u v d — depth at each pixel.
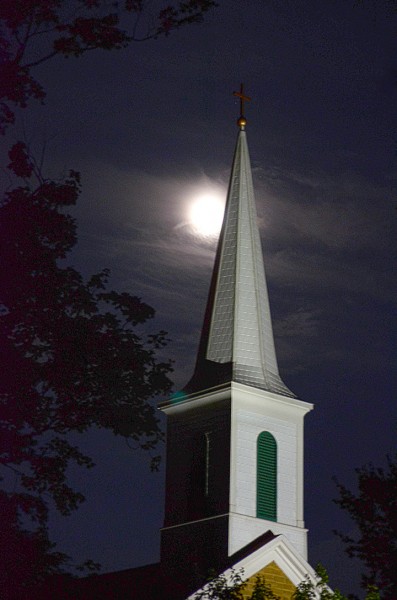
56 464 41.53
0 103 40.97
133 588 65.31
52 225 41.72
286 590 63.88
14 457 41.38
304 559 65.62
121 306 43.22
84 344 41.88
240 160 72.81
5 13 40.16
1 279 41.03
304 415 69.75
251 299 70.56
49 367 41.66
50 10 40.56
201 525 66.19
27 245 41.31
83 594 66.56
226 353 69.44
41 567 40.78
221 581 48.62
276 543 63.75
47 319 41.81
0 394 41.16
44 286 41.53
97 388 42.47
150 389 43.16
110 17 41.03
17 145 42.16
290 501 67.62
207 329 70.69
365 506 43.78
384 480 43.94
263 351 69.94
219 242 72.12
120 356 42.50
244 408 67.44
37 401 41.34
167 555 67.25
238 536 65.00
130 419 42.50
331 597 46.03
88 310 42.69
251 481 66.50
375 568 43.22
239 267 70.88
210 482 66.75
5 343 41.12
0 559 40.22
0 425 41.12
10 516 40.50
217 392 67.62
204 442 67.88
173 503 68.19
